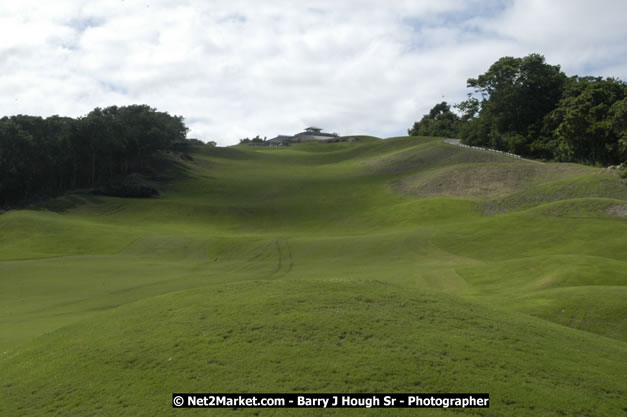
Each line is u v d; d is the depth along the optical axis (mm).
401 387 12055
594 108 96125
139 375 13344
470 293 30188
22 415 12305
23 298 34719
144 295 35125
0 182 92375
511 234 49656
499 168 91875
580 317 22375
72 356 15141
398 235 54719
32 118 100688
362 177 110188
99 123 103812
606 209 51750
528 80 125438
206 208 86000
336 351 13758
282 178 113312
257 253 53000
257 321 15914
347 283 20141
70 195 95688
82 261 50531
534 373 13078
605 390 12555
